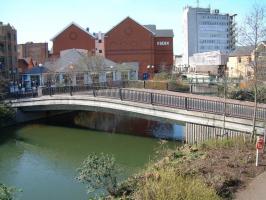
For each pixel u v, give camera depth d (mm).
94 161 14406
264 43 21594
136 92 33031
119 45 85062
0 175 23109
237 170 14406
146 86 49344
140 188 12828
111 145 31266
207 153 17125
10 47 69938
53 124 41500
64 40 85062
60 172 23547
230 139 20266
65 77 60781
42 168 24719
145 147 30047
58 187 20438
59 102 38750
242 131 24984
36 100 40625
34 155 28594
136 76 73125
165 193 11266
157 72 86312
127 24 84938
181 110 28891
